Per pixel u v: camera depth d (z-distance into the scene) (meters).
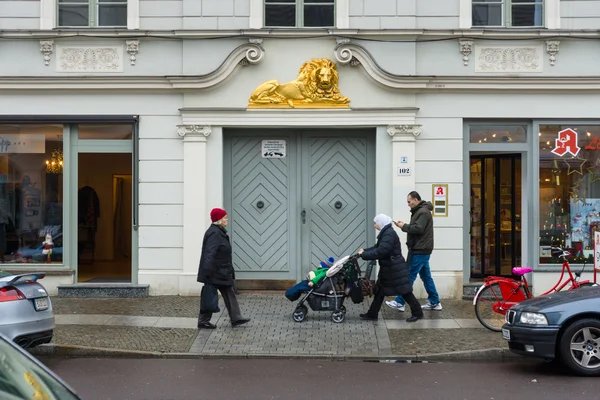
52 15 12.47
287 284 12.77
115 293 12.34
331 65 12.30
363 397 6.94
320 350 8.94
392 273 10.39
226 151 12.75
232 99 12.40
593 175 12.49
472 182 13.51
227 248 10.01
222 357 8.77
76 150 12.66
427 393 7.09
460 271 12.32
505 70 12.34
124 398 6.91
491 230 13.57
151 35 12.34
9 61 12.43
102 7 12.66
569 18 12.32
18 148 12.71
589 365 7.71
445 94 12.34
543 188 12.51
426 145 12.34
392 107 12.23
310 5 12.54
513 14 12.55
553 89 12.23
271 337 9.59
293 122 12.35
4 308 7.49
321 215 12.78
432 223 11.16
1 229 12.74
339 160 12.76
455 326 10.21
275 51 12.37
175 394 7.06
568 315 7.71
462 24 12.34
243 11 12.36
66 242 12.64
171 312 11.10
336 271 10.28
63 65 12.45
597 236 10.33
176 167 12.45
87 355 8.88
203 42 12.41
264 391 7.18
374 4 12.34
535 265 12.45
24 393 3.29
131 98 12.45
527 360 8.70
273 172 12.77
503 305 9.96
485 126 12.49
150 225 12.45
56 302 11.91
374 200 12.68
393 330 9.98
